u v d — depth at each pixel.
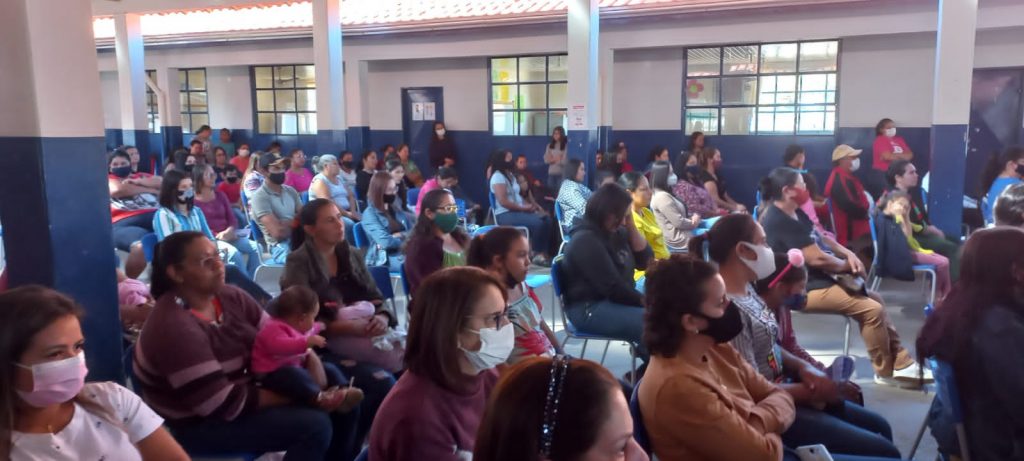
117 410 1.77
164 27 12.56
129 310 3.34
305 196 7.89
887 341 4.01
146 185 6.29
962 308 2.21
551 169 9.88
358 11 11.27
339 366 3.04
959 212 6.68
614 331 3.64
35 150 2.89
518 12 9.61
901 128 8.79
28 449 1.60
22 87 2.87
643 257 4.37
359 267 3.47
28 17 2.82
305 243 3.32
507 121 11.05
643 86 10.05
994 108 8.49
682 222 5.86
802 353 3.14
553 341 3.38
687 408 1.95
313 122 12.62
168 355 2.32
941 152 6.67
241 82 13.04
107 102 14.70
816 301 4.11
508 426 1.09
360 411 2.94
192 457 2.41
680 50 9.74
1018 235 2.15
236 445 2.42
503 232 3.06
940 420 2.38
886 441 2.51
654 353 2.06
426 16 10.45
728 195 9.66
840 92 9.02
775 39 8.51
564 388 1.09
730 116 9.68
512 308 3.03
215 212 5.82
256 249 5.84
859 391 2.77
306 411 2.50
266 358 2.54
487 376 2.00
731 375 2.32
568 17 7.69
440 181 7.18
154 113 14.15
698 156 8.88
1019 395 2.06
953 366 2.23
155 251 2.46
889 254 5.15
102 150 3.11
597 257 3.69
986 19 7.65
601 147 9.88
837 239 6.36
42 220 2.93
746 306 2.69
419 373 1.81
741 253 2.75
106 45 12.77
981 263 2.19
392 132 11.87
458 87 11.27
